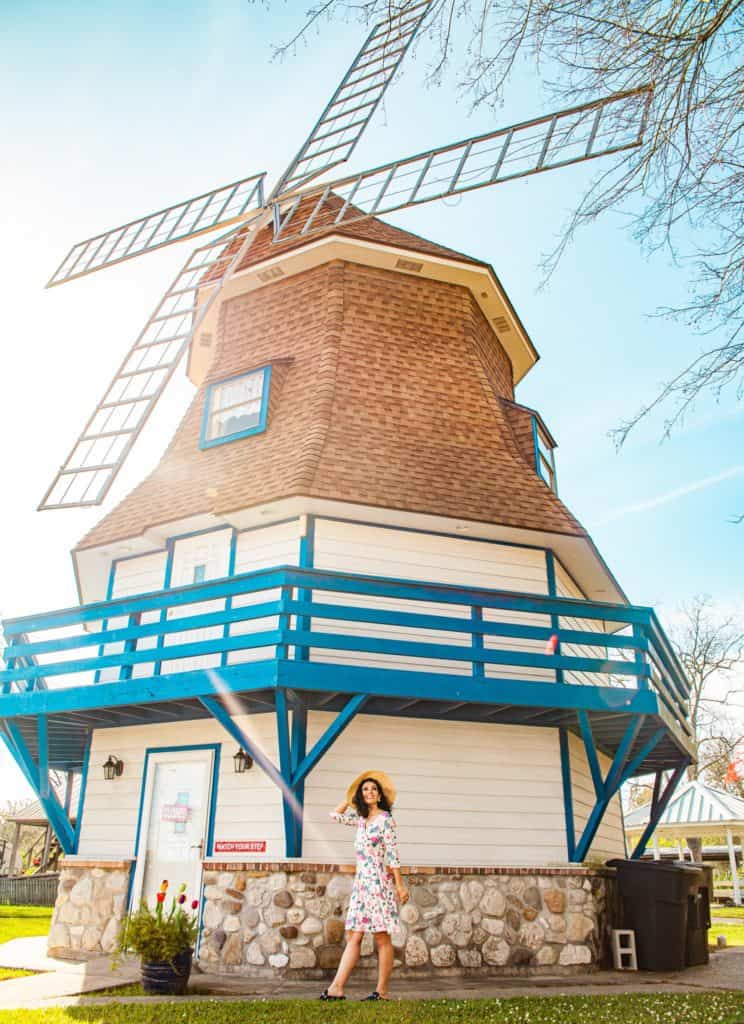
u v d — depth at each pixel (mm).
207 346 16016
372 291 13906
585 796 11852
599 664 10062
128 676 10109
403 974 8492
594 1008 6043
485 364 14602
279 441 11977
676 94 5859
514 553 11898
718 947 12430
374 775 7129
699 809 25297
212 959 8492
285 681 8664
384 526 11320
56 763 14891
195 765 10609
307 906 8453
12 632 11227
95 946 9883
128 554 12727
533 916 9250
